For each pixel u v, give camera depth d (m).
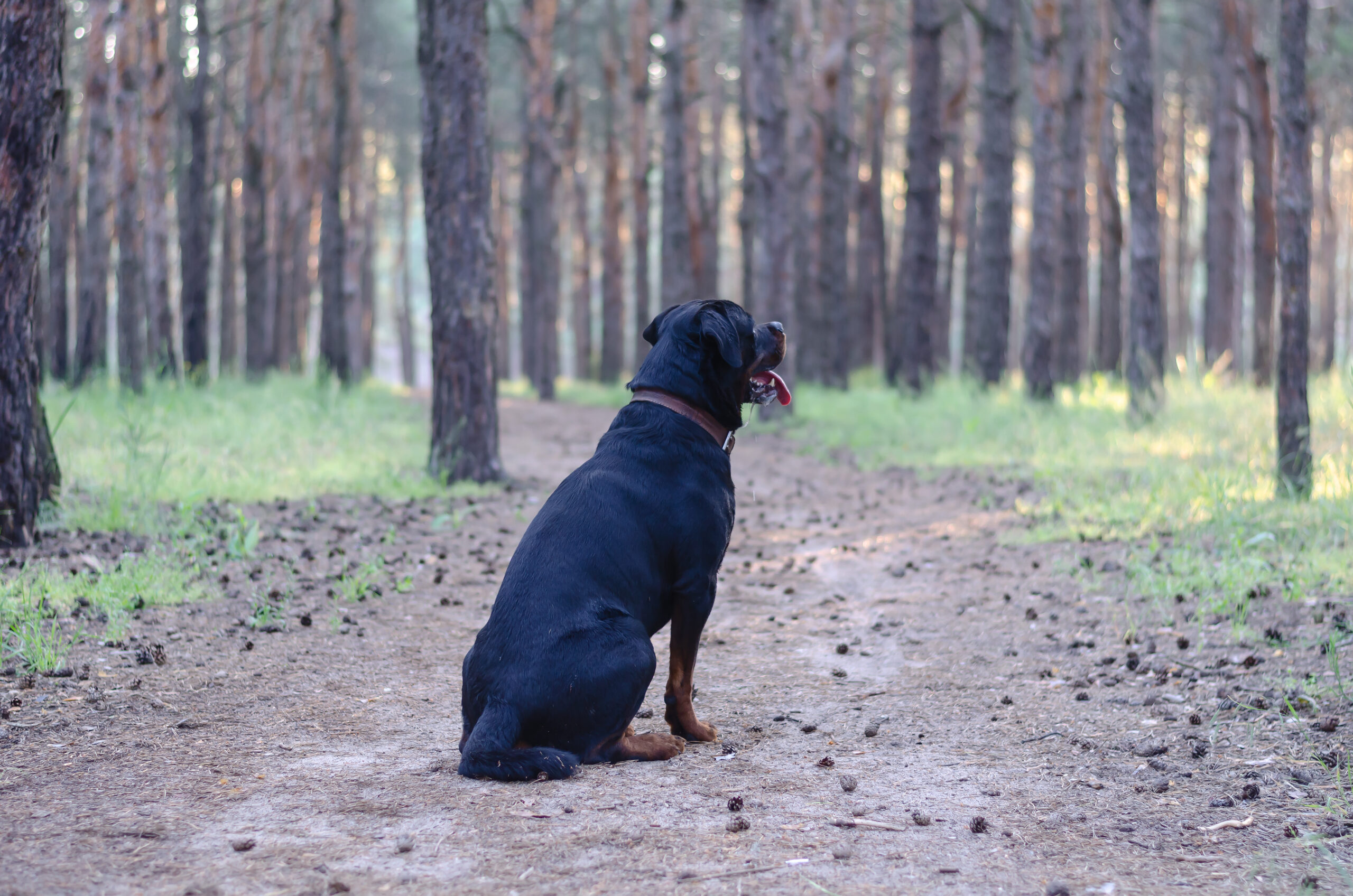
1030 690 5.05
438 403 11.79
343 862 3.00
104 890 2.79
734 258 46.34
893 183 40.16
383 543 8.47
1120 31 14.98
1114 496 9.74
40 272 7.47
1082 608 6.48
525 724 3.79
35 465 7.40
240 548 7.49
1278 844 3.15
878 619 6.67
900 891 2.83
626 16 33.88
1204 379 17.95
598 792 3.60
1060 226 22.92
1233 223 23.03
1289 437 8.69
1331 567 6.67
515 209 44.84
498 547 8.68
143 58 18.86
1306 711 4.38
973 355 30.27
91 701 4.57
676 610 4.28
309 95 29.59
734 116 41.06
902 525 9.93
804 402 21.70
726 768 3.95
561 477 12.82
